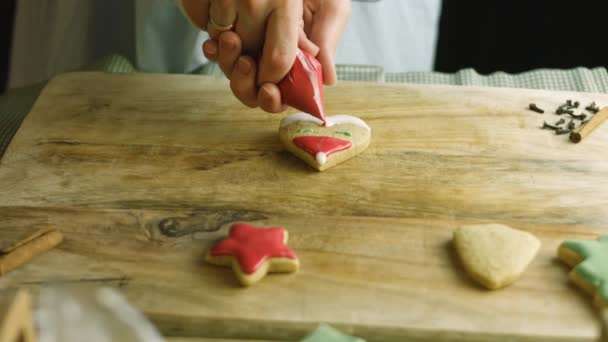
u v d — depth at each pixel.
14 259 0.63
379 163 0.72
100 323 0.46
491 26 1.30
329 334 0.58
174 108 0.78
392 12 1.07
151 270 0.63
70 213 0.68
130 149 0.74
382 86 0.81
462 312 0.60
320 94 0.72
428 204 0.68
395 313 0.60
